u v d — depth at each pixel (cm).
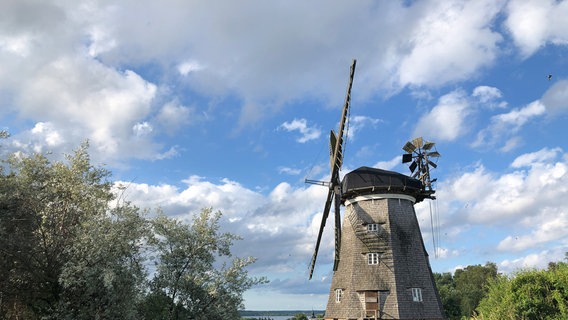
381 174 3838
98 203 2103
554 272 2809
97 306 1884
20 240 1920
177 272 2216
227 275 2250
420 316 3381
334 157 3909
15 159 2106
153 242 2239
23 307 2062
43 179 2102
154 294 2112
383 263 3541
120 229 1994
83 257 1880
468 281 10400
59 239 1995
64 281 1798
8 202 1930
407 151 4244
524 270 2850
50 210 2031
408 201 3816
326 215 4116
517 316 2575
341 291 3644
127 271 1945
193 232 2295
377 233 3644
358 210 3819
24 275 1964
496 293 2931
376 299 3416
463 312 8475
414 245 3656
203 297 2177
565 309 2495
